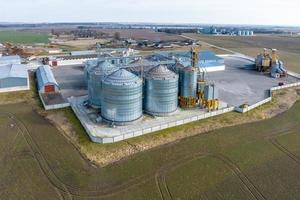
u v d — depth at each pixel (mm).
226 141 37312
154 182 28359
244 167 31312
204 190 27219
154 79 41344
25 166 30734
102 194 26438
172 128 40250
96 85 44656
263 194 26703
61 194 26312
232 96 53844
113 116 39750
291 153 34562
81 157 32875
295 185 28094
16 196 25922
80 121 41812
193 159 32750
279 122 43750
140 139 37000
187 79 45031
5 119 43281
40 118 43969
